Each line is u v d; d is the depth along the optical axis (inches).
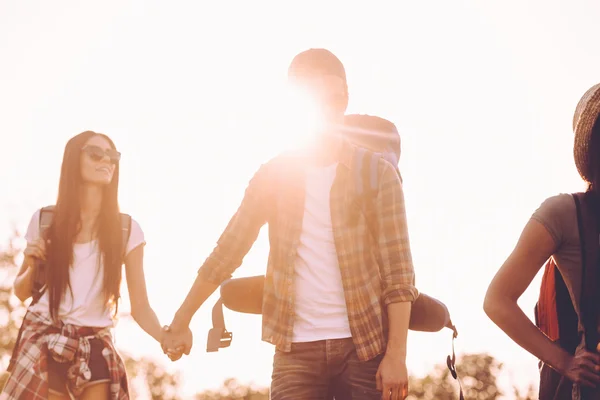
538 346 128.8
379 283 154.8
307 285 155.5
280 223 159.3
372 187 155.6
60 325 193.2
